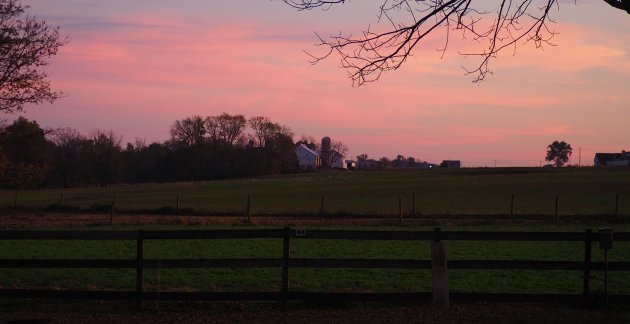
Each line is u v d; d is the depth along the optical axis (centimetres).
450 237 1105
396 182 8669
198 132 12719
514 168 13488
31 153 4762
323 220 3738
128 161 12606
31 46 3653
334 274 1628
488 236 1107
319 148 19375
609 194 6078
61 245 2445
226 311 1096
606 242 1091
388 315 1052
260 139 13538
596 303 1110
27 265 1109
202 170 12612
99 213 4447
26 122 4516
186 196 6944
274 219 3828
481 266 1113
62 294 1114
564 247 2350
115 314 1077
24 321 1020
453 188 7250
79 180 12038
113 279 1538
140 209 4559
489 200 5697
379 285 1472
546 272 1653
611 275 1591
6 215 4203
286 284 1114
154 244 2486
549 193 6291
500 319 1016
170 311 1099
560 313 1060
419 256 2142
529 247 2353
